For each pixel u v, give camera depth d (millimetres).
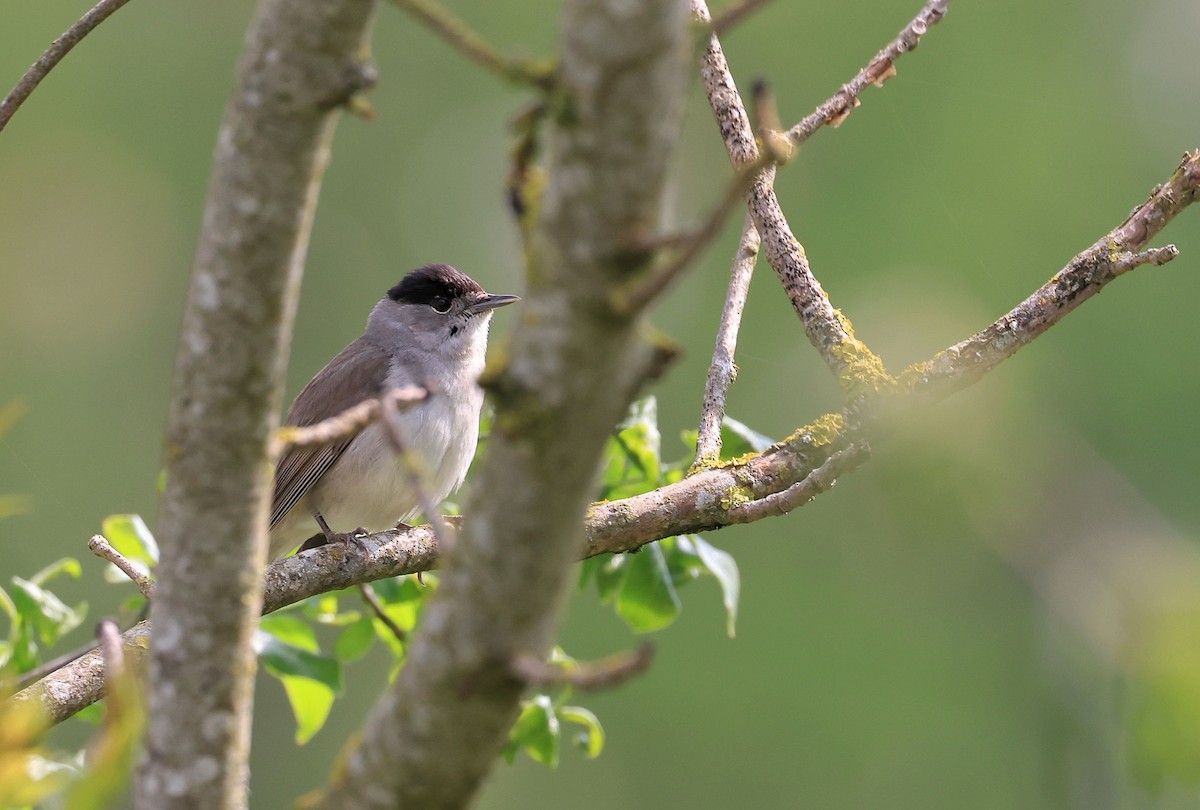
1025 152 18531
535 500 3115
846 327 6395
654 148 2873
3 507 3979
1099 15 18766
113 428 20609
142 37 20703
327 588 6535
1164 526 13719
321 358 20781
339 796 3492
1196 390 17250
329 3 3395
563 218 2936
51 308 20703
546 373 3012
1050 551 13258
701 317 18312
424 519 9508
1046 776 14594
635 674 2834
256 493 3697
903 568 14984
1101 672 12617
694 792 17859
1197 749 5797
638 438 7574
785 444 6523
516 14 20516
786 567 17844
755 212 6707
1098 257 6152
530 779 18859
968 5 18875
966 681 16406
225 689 3719
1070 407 17031
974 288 17938
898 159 18469
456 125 21391
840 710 17484
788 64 18828
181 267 20891
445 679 3279
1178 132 18609
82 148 20609
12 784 3064
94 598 18812
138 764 3730
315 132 3506
